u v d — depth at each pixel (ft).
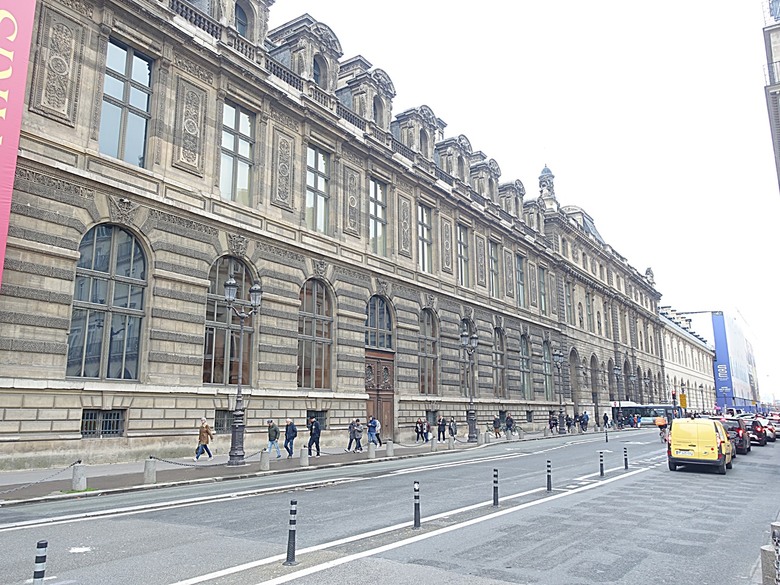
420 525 39.32
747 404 536.42
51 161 67.62
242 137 95.81
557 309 203.92
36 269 65.67
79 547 32.83
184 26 86.28
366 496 51.98
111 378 72.69
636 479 66.49
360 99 124.77
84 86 73.05
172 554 31.40
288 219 100.58
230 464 71.97
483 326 155.63
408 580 27.22
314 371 102.94
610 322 256.93
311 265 103.55
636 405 244.01
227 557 30.83
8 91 60.54
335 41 116.16
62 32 71.46
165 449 76.33
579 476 68.23
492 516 42.98
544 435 150.82
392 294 123.65
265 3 100.89
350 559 30.68
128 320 75.61
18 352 63.31
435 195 142.72
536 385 180.34
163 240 79.36
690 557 32.76
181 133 84.43
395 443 118.32
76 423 67.51
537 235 196.95
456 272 148.25
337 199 112.16
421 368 131.85
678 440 75.77
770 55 124.57
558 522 41.29
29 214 65.62
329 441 102.58
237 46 94.48
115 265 74.64
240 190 94.32
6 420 61.93
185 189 83.41
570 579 28.12
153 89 82.28
